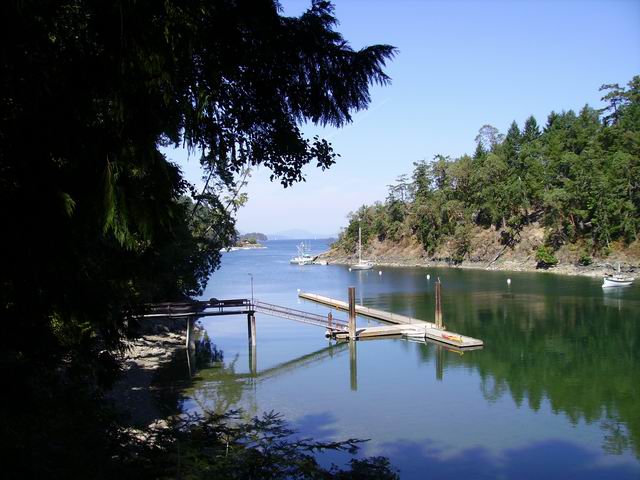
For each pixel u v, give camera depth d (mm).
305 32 6574
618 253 74938
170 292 36719
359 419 20750
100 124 5508
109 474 6324
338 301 55625
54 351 6906
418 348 33312
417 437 18844
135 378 26391
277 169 8289
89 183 5230
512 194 91562
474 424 19969
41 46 5035
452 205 101750
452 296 56906
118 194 5113
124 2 4895
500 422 20141
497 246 93938
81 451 6289
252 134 7594
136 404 22125
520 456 17234
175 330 41125
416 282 75438
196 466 6035
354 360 30641
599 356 29172
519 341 33750
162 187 5617
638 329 35344
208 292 70312
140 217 5285
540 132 104312
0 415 5699
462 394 23609
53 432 6348
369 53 6652
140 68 5066
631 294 52219
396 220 123438
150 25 5074
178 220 5922
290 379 26859
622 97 96250
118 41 5062
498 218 94875
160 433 7266
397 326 38625
